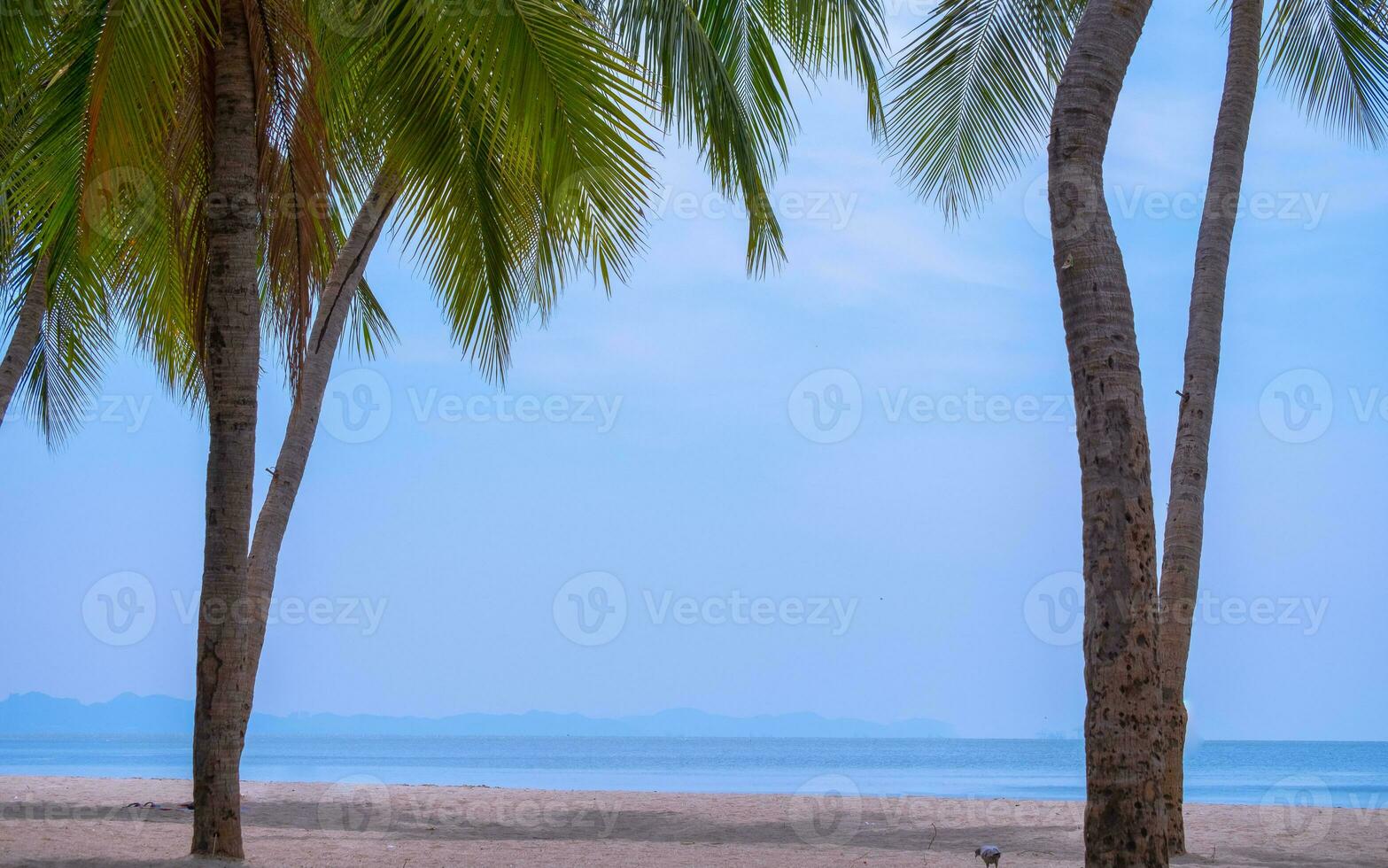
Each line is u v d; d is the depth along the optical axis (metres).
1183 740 8.42
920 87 9.31
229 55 7.29
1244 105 9.37
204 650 7.30
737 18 8.57
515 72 6.43
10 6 6.38
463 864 7.78
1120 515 4.77
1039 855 8.77
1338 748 97.06
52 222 8.26
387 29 7.14
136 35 6.20
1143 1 5.46
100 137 6.32
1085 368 4.96
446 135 7.62
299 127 7.62
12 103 7.19
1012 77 9.13
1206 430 8.78
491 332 8.34
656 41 7.02
